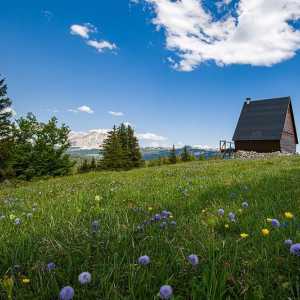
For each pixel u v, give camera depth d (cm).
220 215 439
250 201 564
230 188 770
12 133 5956
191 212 482
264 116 6056
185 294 212
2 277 240
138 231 354
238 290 210
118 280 224
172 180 1126
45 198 891
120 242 308
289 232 326
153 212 514
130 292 204
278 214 425
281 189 711
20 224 452
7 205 726
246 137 5891
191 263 226
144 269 239
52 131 6456
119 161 8475
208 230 362
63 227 401
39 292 213
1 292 213
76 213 521
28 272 246
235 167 1795
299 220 370
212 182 945
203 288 203
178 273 240
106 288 210
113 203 630
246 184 840
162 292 171
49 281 225
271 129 5728
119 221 427
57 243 304
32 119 6312
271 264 247
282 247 282
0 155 5166
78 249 293
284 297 201
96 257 276
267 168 1526
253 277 225
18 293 211
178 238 328
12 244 328
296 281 209
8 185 4381
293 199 551
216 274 225
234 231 369
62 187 1334
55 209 577
